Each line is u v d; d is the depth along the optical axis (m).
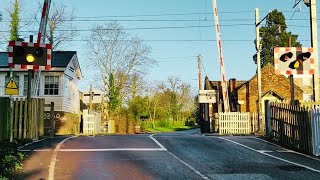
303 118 15.56
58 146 15.11
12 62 14.32
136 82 50.28
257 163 12.51
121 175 10.30
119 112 46.00
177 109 83.69
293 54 16.97
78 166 11.37
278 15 65.50
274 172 11.03
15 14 43.59
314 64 16.98
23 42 14.40
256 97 42.44
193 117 95.88
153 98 69.50
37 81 18.83
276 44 64.75
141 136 20.59
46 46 14.62
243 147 16.38
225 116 28.75
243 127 28.66
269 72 42.41
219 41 33.25
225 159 13.14
